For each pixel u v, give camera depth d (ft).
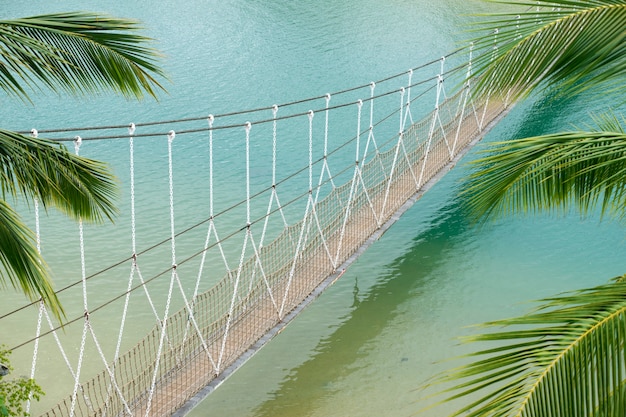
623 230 73.05
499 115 88.22
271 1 128.67
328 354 57.52
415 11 124.57
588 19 16.72
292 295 56.08
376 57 110.42
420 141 88.63
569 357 14.11
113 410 42.63
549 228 74.43
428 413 50.55
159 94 98.58
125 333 57.21
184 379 46.01
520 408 13.84
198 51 110.22
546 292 66.28
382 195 72.18
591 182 21.56
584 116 98.22
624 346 14.20
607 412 13.92
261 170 82.53
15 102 95.50
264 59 108.88
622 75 16.85
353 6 126.52
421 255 71.56
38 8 120.37
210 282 64.03
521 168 21.24
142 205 74.49
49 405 49.29
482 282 67.62
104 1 125.70
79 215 28.86
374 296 65.36
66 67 30.07
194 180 79.61
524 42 17.03
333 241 64.54
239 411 51.01
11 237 25.05
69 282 62.90
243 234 71.31
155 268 65.51
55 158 26.58
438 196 81.46
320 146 88.69
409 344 59.16
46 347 55.16
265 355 57.11
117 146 86.38
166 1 126.93
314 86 102.94
